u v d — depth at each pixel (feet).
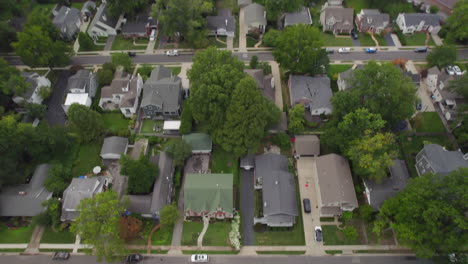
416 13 395.55
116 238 211.20
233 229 236.02
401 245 227.61
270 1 383.86
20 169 270.46
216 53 286.46
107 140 283.38
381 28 386.73
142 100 300.61
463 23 355.97
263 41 380.17
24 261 229.04
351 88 280.92
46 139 265.95
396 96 257.75
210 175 251.39
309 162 277.03
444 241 190.49
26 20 400.67
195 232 239.50
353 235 223.30
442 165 245.86
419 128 297.12
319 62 322.55
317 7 437.17
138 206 240.73
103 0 440.04
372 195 240.73
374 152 236.84
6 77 301.02
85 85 321.52
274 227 241.35
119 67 351.67
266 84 323.78
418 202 202.69
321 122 305.12
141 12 421.59
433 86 322.75
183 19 359.05
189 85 336.08
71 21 396.16
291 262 225.56
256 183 261.85
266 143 289.33
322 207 241.76
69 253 231.91
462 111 277.03
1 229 242.99
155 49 384.68
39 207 242.17
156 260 227.20
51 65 351.46
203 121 280.51
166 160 265.75
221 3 447.01
